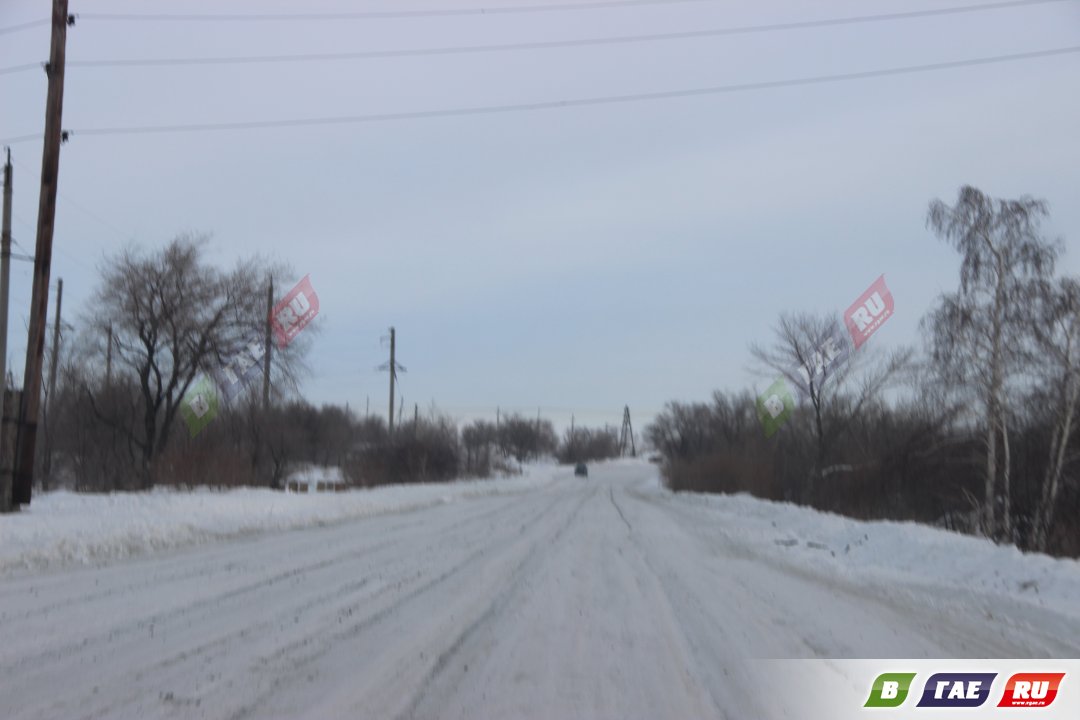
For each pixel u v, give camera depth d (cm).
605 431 16300
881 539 1820
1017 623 1050
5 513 1802
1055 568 1262
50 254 1914
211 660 773
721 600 1177
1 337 1853
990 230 2488
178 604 1033
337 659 789
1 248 1873
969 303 2502
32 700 646
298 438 4716
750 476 4272
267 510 2283
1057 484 2259
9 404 1866
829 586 1360
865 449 3328
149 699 654
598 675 759
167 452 3072
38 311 1906
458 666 776
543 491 5475
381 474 4888
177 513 1989
